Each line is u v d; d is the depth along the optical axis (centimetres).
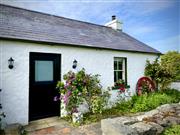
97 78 675
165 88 920
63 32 695
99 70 696
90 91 592
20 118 495
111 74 740
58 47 583
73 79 541
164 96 748
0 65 466
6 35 479
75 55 625
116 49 738
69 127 466
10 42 484
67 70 604
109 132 330
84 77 577
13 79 486
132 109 634
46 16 830
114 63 794
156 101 680
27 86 512
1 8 703
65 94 537
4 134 384
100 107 573
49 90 569
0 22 564
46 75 564
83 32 807
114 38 909
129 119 363
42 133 421
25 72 510
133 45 905
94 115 583
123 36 1046
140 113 600
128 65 820
